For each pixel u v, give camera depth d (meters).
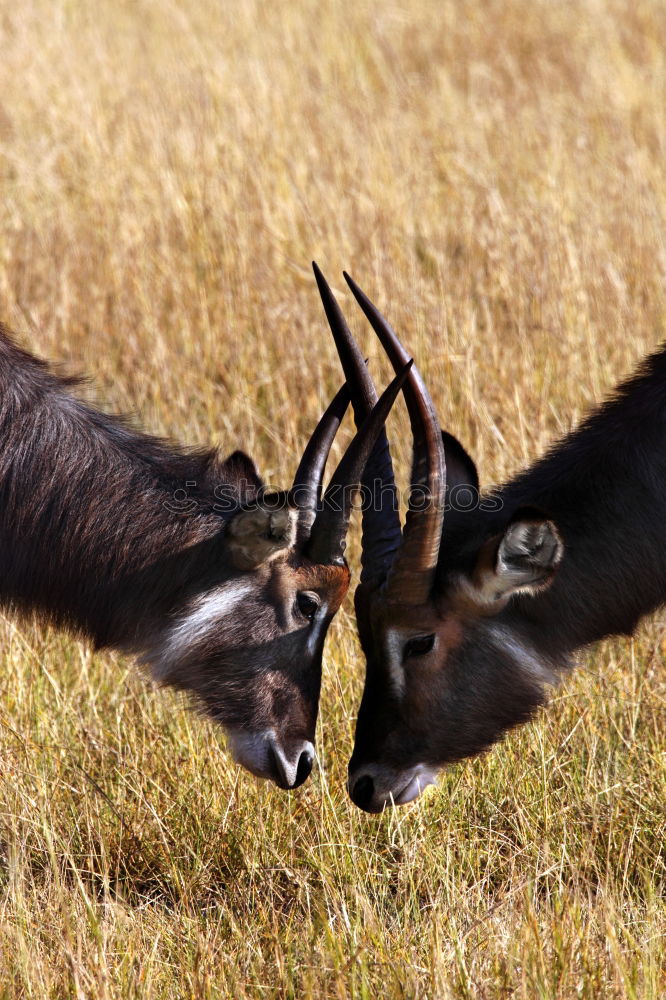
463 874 16.31
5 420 16.03
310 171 35.41
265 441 25.83
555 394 25.52
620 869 16.45
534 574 15.06
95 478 16.08
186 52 48.88
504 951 13.98
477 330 28.12
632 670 19.17
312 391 26.28
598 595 16.28
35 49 47.75
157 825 17.14
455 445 16.84
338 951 13.98
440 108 42.50
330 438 16.11
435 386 25.36
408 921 15.01
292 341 27.64
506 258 29.48
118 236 32.41
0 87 43.72
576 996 13.41
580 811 17.08
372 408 16.36
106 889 15.55
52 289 30.30
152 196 34.09
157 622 16.08
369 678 16.17
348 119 40.69
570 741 18.23
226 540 15.52
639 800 17.30
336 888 15.93
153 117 39.62
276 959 14.04
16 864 15.25
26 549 16.06
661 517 16.28
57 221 33.72
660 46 50.53
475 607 15.65
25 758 17.64
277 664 15.98
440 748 16.23
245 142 37.59
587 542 16.19
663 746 18.03
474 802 17.50
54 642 20.30
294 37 51.16
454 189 35.88
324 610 16.09
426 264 31.20
